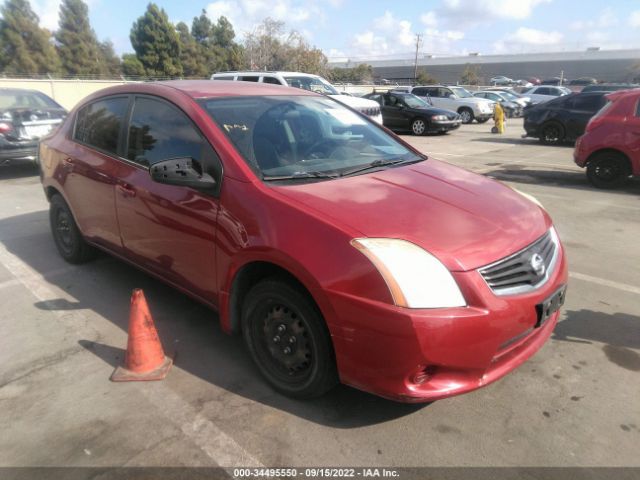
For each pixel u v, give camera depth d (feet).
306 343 8.67
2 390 9.62
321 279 7.80
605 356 10.59
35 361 10.59
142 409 9.01
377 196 9.12
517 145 47.93
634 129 25.43
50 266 15.80
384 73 365.61
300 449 8.02
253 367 10.27
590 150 26.91
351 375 7.94
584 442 8.13
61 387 9.68
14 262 16.16
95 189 13.06
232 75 45.55
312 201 8.69
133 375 9.92
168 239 10.82
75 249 15.39
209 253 9.82
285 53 145.79
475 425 8.52
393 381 7.58
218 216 9.46
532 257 8.46
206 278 10.13
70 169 14.08
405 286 7.32
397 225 8.16
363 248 7.62
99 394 9.46
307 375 8.76
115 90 13.41
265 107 11.57
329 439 8.23
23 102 31.78
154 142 11.44
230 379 9.87
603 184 27.07
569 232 19.13
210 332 11.69
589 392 9.39
